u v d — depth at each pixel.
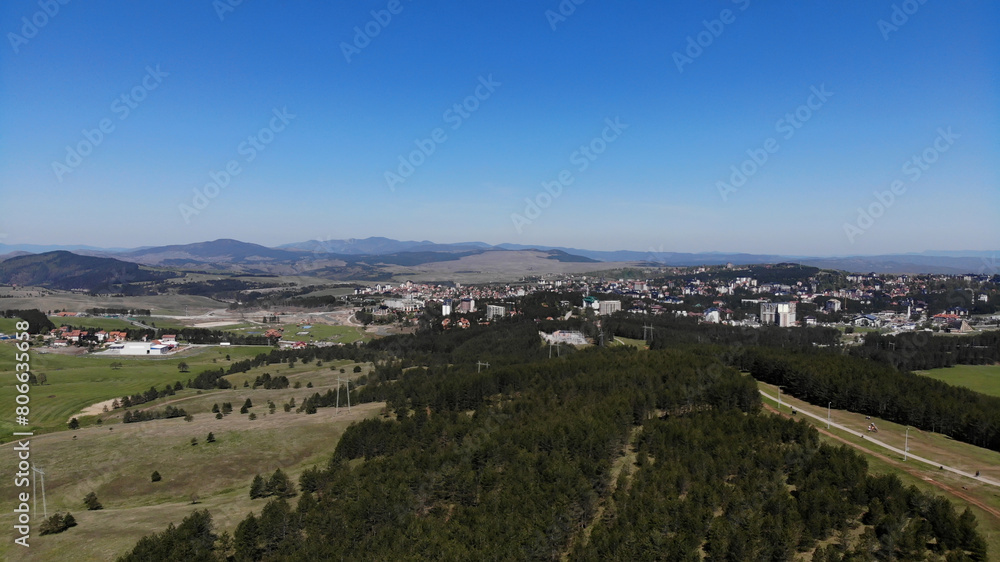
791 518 66.12
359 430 108.19
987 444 102.69
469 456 90.44
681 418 106.12
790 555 62.41
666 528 66.50
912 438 107.25
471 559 63.00
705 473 80.31
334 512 75.06
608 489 81.12
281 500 79.31
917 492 70.12
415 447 101.81
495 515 72.94
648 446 93.75
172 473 101.38
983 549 59.94
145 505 91.69
